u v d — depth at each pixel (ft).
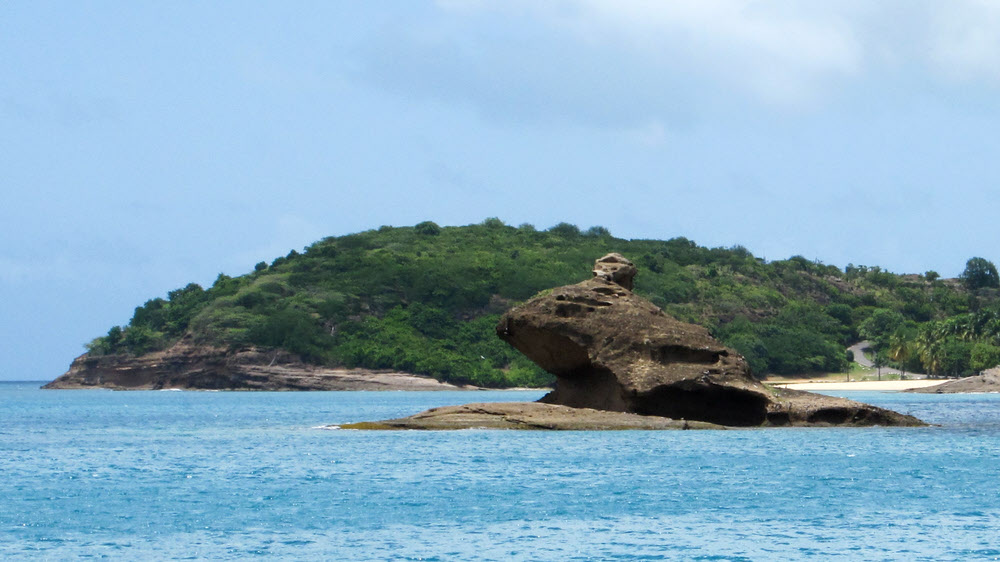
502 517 135.03
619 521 132.26
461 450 211.61
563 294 260.01
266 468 187.11
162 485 165.68
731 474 174.60
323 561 109.91
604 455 201.87
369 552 114.32
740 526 128.67
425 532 125.29
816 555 112.47
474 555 112.78
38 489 162.30
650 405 253.44
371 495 152.87
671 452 206.69
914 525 129.08
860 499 148.97
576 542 119.34
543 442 226.79
